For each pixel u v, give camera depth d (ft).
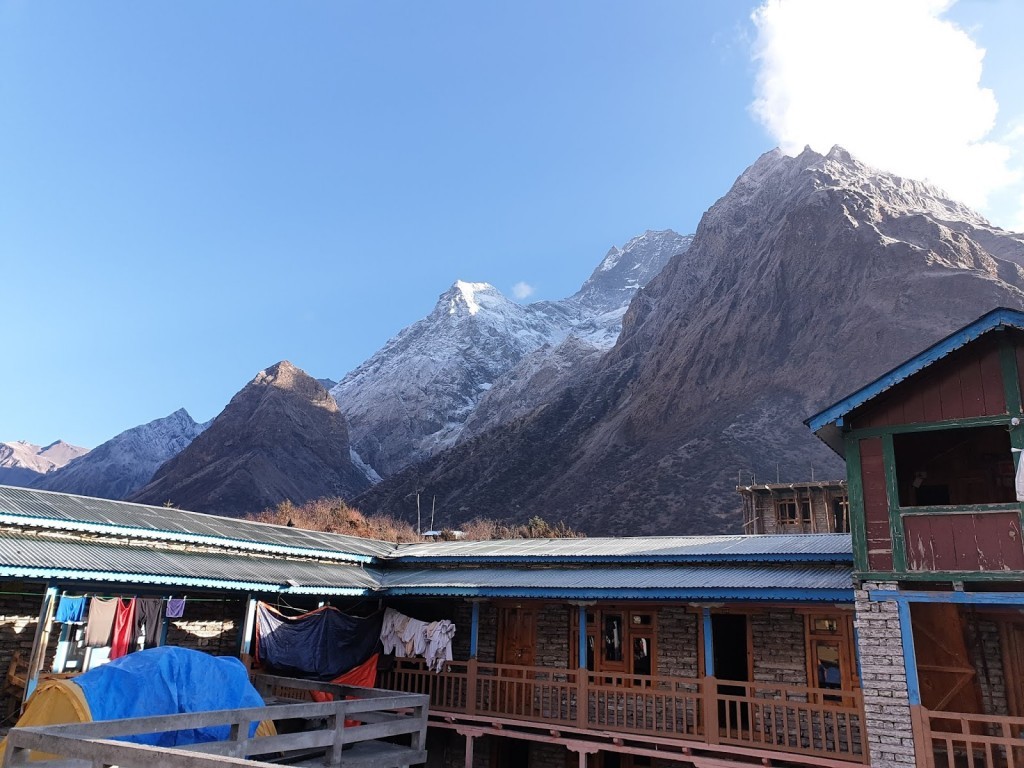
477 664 55.06
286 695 53.31
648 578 51.98
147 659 35.37
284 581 51.42
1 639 42.55
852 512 42.91
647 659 55.06
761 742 45.14
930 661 47.16
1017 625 46.50
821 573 47.96
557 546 64.75
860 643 41.34
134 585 47.21
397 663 58.75
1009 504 39.55
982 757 44.70
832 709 43.73
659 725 52.34
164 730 28.55
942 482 49.26
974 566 39.47
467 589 55.93
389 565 66.90
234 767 19.16
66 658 43.55
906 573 40.75
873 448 43.34
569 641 57.57
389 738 57.36
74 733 25.67
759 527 169.48
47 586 41.86
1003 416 40.40
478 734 53.06
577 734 50.96
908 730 39.50
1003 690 45.60
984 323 40.73
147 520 51.65
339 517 203.51
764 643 51.44
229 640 55.67
